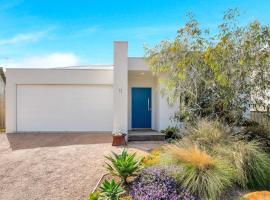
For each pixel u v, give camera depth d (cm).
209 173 526
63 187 609
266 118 934
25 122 1430
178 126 1141
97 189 580
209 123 783
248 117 1015
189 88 934
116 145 1036
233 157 595
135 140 1159
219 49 772
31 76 1418
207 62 789
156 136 1166
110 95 1443
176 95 960
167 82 962
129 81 1422
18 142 1141
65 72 1427
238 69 791
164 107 1245
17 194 578
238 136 726
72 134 1357
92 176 670
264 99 874
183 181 529
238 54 787
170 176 544
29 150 969
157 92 1311
